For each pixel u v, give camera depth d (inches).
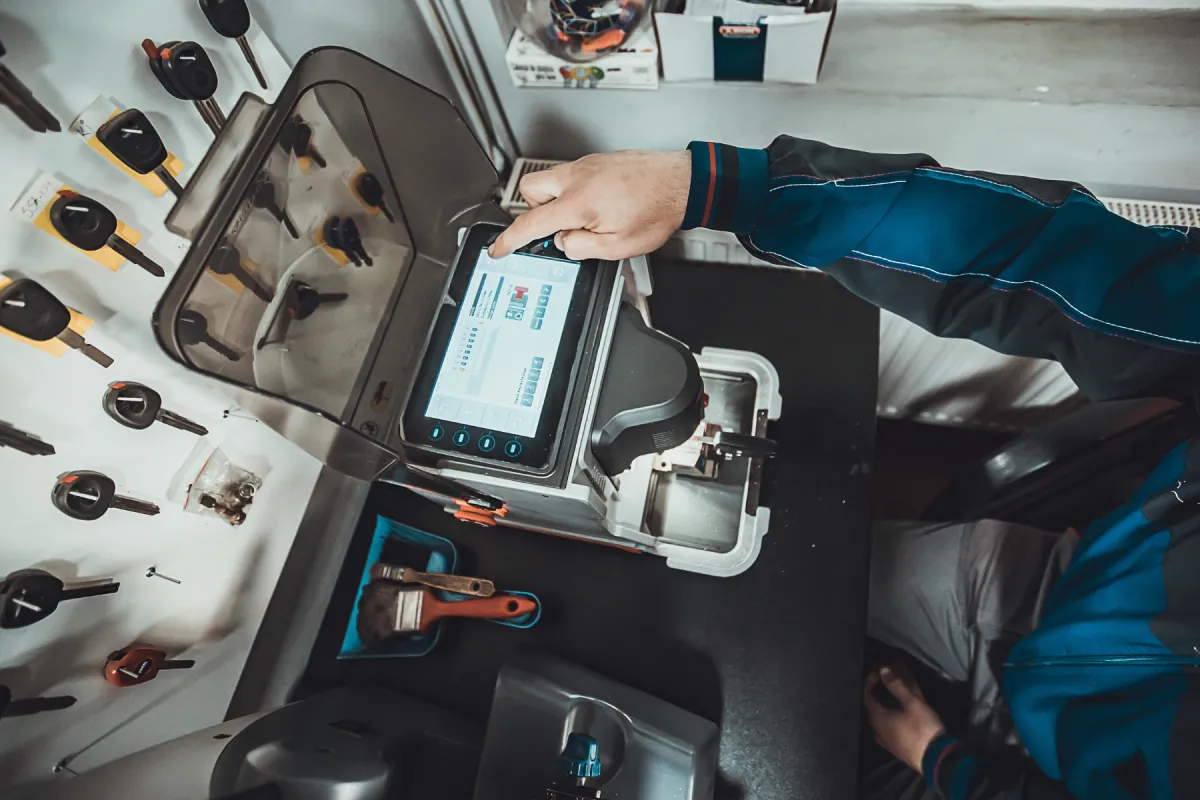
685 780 26.7
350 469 29.1
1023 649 30.1
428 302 31.5
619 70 36.6
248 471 30.0
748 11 32.8
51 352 20.8
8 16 18.6
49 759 23.6
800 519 35.0
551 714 27.4
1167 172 37.9
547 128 43.1
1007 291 26.3
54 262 20.8
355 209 29.9
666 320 39.9
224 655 30.7
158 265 23.7
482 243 28.7
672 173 26.5
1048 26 36.4
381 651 33.7
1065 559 39.7
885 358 49.8
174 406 25.5
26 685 22.4
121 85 21.9
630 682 32.8
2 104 18.6
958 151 38.9
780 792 30.9
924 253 26.6
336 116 26.9
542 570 35.3
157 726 27.8
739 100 37.8
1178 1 35.7
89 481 22.0
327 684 33.8
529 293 27.5
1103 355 25.6
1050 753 27.4
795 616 33.4
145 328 23.9
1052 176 39.6
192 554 27.9
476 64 39.9
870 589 43.7
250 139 23.6
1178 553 25.2
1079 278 25.2
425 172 31.1
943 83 35.1
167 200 24.3
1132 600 26.0
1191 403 26.3
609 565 35.0
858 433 36.5
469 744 29.1
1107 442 39.5
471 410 26.2
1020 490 43.9
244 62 26.3
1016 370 46.7
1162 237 25.7
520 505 28.7
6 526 20.9
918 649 41.9
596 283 27.2
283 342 26.6
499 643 34.2
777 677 32.5
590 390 26.1
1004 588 40.2
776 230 27.3
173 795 20.6
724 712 32.2
